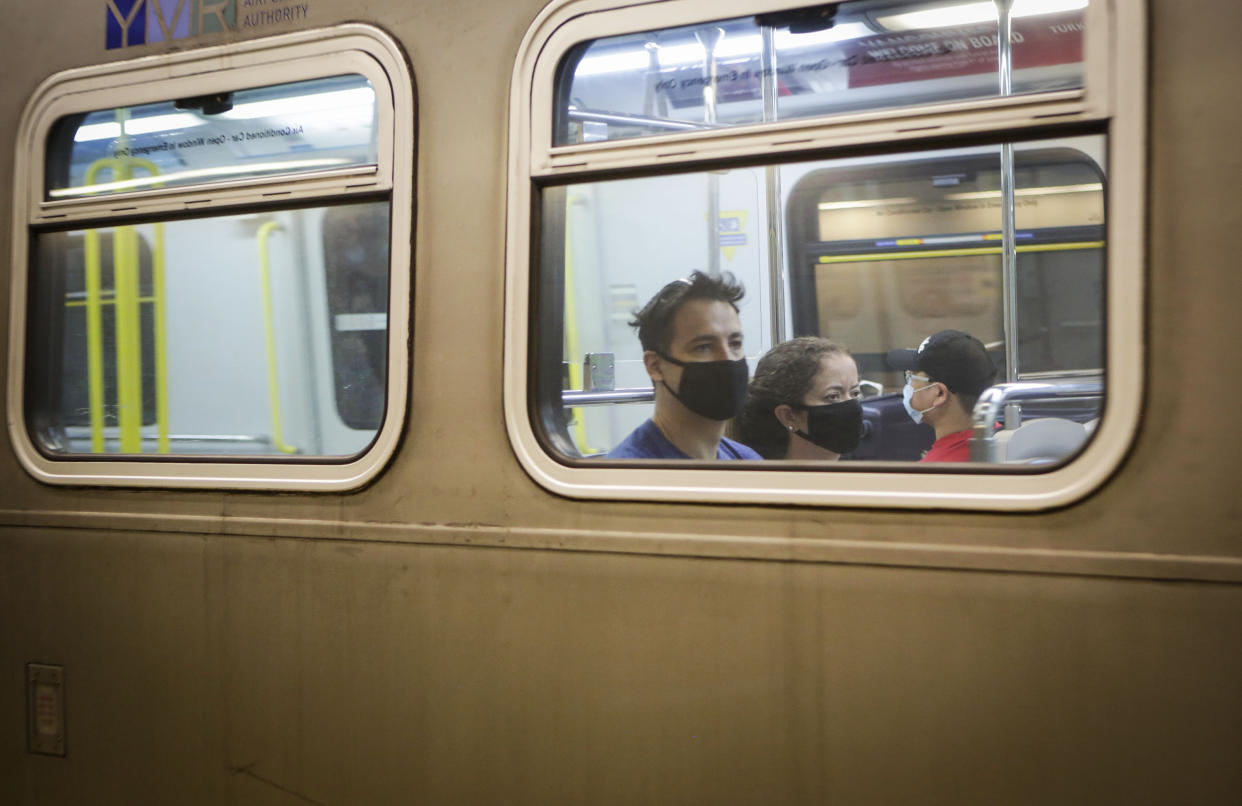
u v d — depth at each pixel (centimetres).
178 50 242
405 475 218
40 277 259
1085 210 285
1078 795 171
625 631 199
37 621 253
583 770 202
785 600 188
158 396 250
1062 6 180
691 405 231
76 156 254
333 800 224
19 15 260
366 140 226
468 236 214
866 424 242
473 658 211
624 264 240
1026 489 175
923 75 190
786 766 188
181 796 238
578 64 209
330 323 232
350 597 222
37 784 254
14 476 256
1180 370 168
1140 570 168
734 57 199
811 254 333
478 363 212
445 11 218
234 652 233
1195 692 165
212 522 235
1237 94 166
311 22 230
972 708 177
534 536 206
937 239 312
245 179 235
